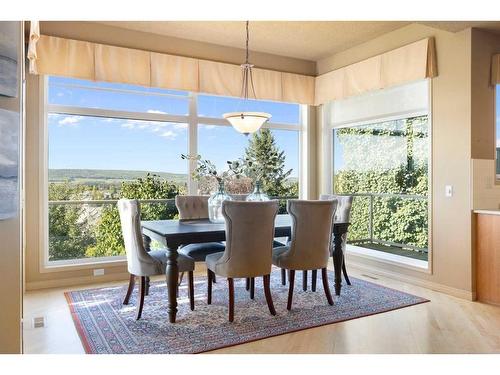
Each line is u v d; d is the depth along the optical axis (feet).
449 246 13.05
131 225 10.55
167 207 16.52
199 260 13.20
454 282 12.89
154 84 15.43
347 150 18.57
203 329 9.82
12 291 6.10
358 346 8.86
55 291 13.35
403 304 11.85
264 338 9.32
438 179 13.42
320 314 10.94
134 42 15.28
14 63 5.93
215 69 16.69
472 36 12.42
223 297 12.52
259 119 11.92
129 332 9.61
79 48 14.15
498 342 9.05
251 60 17.65
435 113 13.55
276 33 15.48
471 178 12.36
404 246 15.87
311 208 11.15
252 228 10.29
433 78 13.64
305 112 19.42
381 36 15.75
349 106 18.16
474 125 12.48
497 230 11.78
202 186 17.04
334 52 17.94
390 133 16.37
